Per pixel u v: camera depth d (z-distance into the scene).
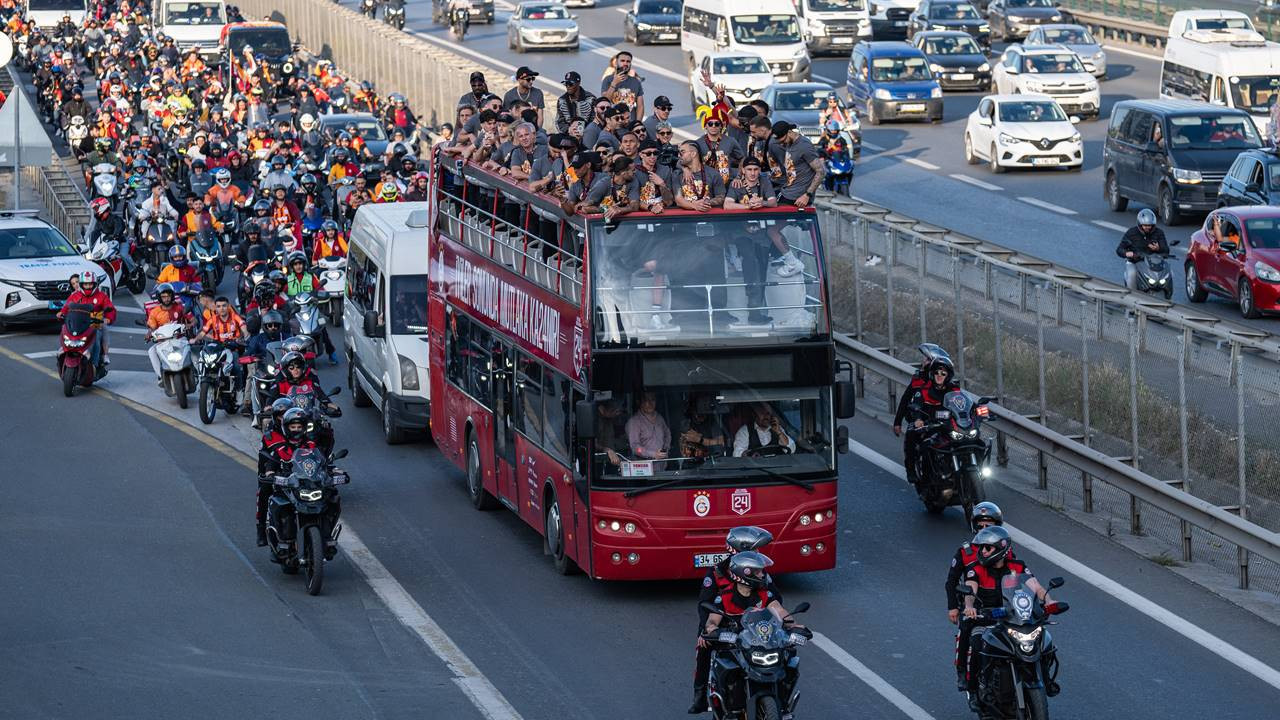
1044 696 29.41
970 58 137.75
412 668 36.31
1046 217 94.56
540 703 34.16
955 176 107.12
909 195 101.12
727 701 30.05
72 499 50.88
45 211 107.81
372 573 43.59
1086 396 48.31
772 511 40.00
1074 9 175.25
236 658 36.94
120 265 86.69
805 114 113.62
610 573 39.91
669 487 39.69
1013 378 53.00
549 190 44.31
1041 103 109.12
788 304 40.16
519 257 45.53
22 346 75.62
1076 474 52.47
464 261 51.12
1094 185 104.25
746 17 138.75
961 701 34.00
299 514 41.59
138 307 84.31
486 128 49.41
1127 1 167.50
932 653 36.94
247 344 61.22
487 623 39.50
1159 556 43.59
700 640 30.69
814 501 40.19
